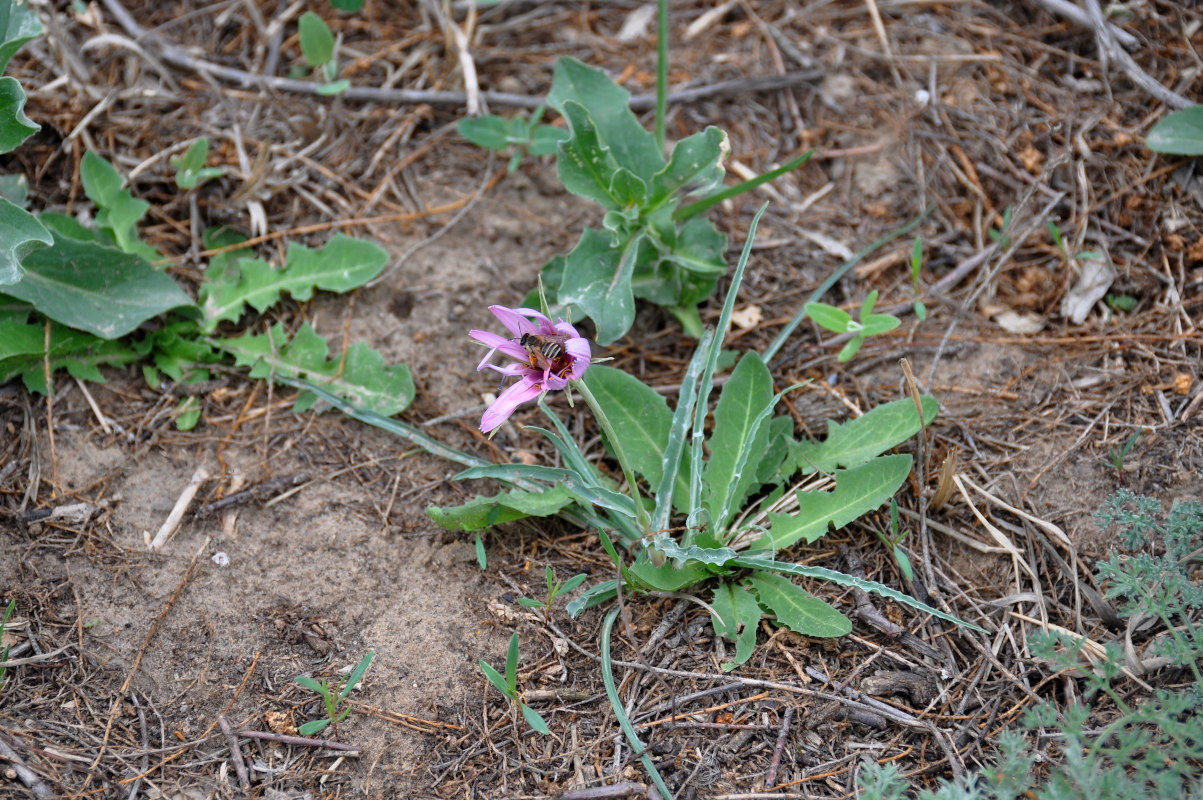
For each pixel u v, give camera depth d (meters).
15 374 0.94
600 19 1.08
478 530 0.91
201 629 0.89
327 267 0.98
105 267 0.95
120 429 0.94
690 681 0.88
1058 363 0.96
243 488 0.93
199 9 1.07
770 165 1.03
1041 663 0.88
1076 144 1.00
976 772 0.85
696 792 0.85
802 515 0.91
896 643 0.89
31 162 1.00
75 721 0.87
